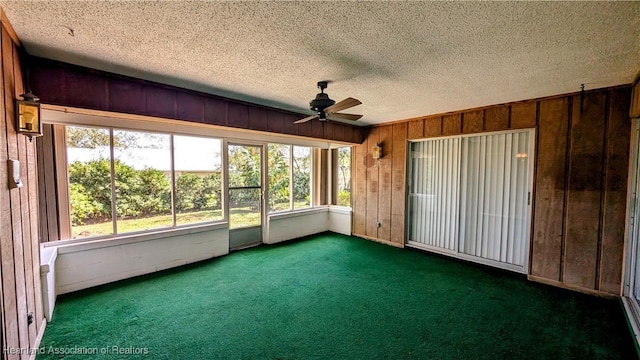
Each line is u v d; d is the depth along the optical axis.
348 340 2.25
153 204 3.74
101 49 2.08
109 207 3.38
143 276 3.53
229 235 4.62
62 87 2.34
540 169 3.41
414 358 2.04
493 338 2.29
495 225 3.95
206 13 1.59
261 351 2.11
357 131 5.39
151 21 1.68
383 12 1.57
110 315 2.59
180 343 2.19
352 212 5.78
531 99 3.44
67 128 3.08
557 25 1.69
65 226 3.08
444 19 1.64
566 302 2.90
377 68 2.43
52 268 2.67
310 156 5.89
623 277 2.86
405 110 4.12
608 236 2.98
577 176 3.16
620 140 2.90
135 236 3.51
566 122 3.21
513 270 3.77
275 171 5.27
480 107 3.88
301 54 2.16
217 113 3.36
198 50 2.10
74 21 1.68
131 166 3.54
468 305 2.84
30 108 1.90
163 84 2.90
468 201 4.21
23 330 1.82
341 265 4.02
